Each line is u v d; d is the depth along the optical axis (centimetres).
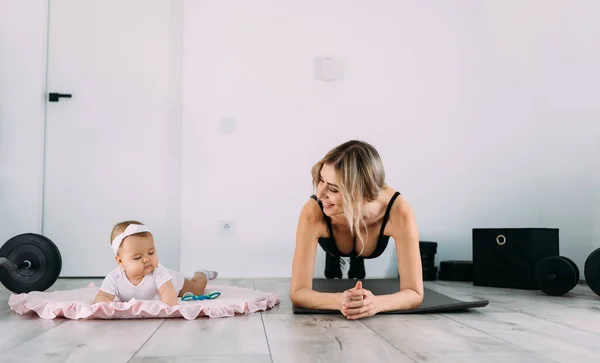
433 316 206
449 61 396
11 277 263
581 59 357
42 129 377
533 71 397
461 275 360
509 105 396
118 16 389
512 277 319
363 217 211
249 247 382
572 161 364
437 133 393
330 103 390
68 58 384
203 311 199
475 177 393
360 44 393
